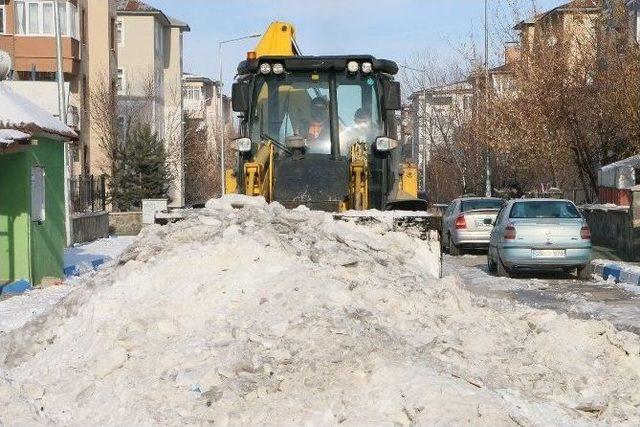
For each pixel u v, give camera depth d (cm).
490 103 5178
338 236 1293
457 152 6594
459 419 791
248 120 1738
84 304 1122
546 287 2253
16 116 2027
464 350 977
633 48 4162
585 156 4491
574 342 1022
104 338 1012
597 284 2328
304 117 1731
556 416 855
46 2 5819
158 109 8712
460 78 7369
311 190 1656
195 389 879
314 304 1002
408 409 807
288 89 1736
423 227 1407
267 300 1030
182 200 7569
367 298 1050
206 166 9150
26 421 834
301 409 831
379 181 1722
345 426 792
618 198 4034
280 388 868
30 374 1001
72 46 5884
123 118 7612
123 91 8500
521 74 4741
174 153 7656
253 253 1133
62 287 2070
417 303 1074
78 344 1036
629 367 1004
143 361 951
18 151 2059
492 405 814
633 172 4028
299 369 889
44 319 1138
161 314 1040
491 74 5703
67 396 916
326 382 866
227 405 848
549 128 4472
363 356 894
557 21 4691
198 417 830
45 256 2256
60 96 3722
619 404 902
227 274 1102
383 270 1184
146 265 1162
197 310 1047
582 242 2448
